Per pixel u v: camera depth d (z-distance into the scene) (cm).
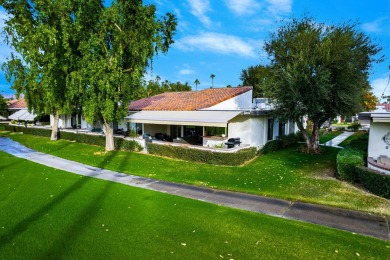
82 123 4572
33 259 748
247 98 3378
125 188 1474
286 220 1059
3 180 1612
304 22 2377
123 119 2952
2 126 5512
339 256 792
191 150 2280
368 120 1758
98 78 2362
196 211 1136
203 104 2917
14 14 2673
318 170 1928
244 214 1109
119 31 2381
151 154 2622
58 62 2528
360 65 2241
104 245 832
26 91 3584
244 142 2612
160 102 3616
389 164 1552
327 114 2495
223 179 1694
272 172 1881
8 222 997
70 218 1041
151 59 2502
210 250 816
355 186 1520
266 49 2544
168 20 2484
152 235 907
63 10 2280
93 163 2177
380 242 877
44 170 1903
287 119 2447
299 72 2184
